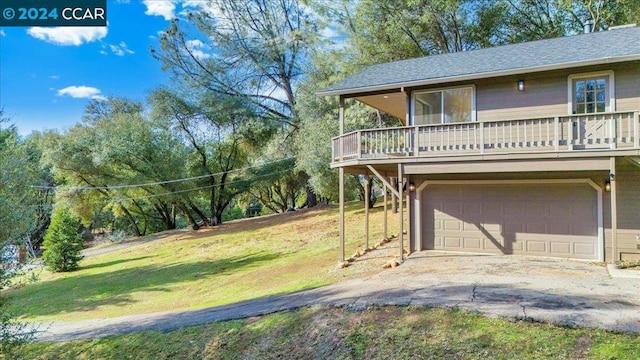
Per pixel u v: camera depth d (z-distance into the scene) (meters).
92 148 25.05
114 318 9.75
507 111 10.26
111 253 23.62
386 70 12.18
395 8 18.34
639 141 8.11
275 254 16.05
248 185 28.97
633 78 9.11
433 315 5.73
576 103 9.64
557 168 8.73
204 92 25.98
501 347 4.69
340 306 6.58
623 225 9.45
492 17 18.53
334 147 11.65
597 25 18.59
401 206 10.17
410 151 10.12
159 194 26.59
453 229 11.28
